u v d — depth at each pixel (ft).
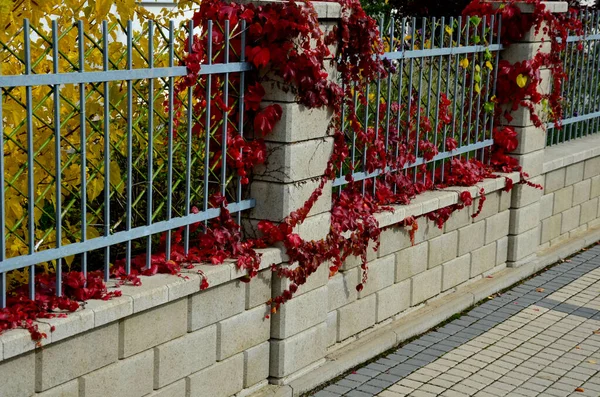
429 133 22.94
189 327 14.74
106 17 15.51
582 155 28.60
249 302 15.96
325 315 17.84
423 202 20.77
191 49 14.53
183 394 14.80
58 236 12.78
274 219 16.28
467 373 18.45
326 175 17.17
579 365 19.15
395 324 20.56
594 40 30.14
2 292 12.16
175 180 17.97
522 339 20.57
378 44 18.25
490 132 24.63
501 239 24.97
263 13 15.48
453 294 22.89
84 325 12.53
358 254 18.62
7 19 13.58
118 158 17.63
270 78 15.84
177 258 15.15
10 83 11.69
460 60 23.13
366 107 19.10
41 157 14.11
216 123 15.99
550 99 25.79
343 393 17.21
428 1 34.58
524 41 23.99
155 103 15.88
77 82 12.61
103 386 13.19
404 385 17.72
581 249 28.71
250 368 16.24
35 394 12.17
